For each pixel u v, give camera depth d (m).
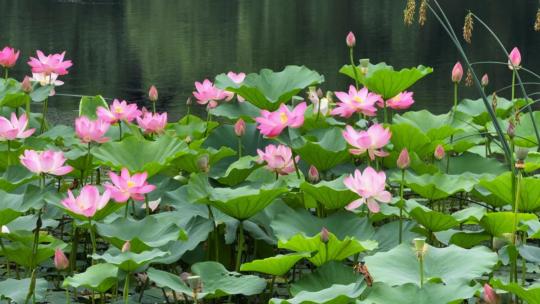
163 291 4.90
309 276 4.39
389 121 9.89
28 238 4.91
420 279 4.03
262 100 6.75
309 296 4.01
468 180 5.44
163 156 5.86
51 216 5.38
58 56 7.37
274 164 5.51
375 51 17.02
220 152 5.98
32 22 21.81
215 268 4.50
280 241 4.43
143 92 12.88
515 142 6.91
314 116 6.80
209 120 7.17
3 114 7.35
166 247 4.89
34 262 4.88
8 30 20.00
